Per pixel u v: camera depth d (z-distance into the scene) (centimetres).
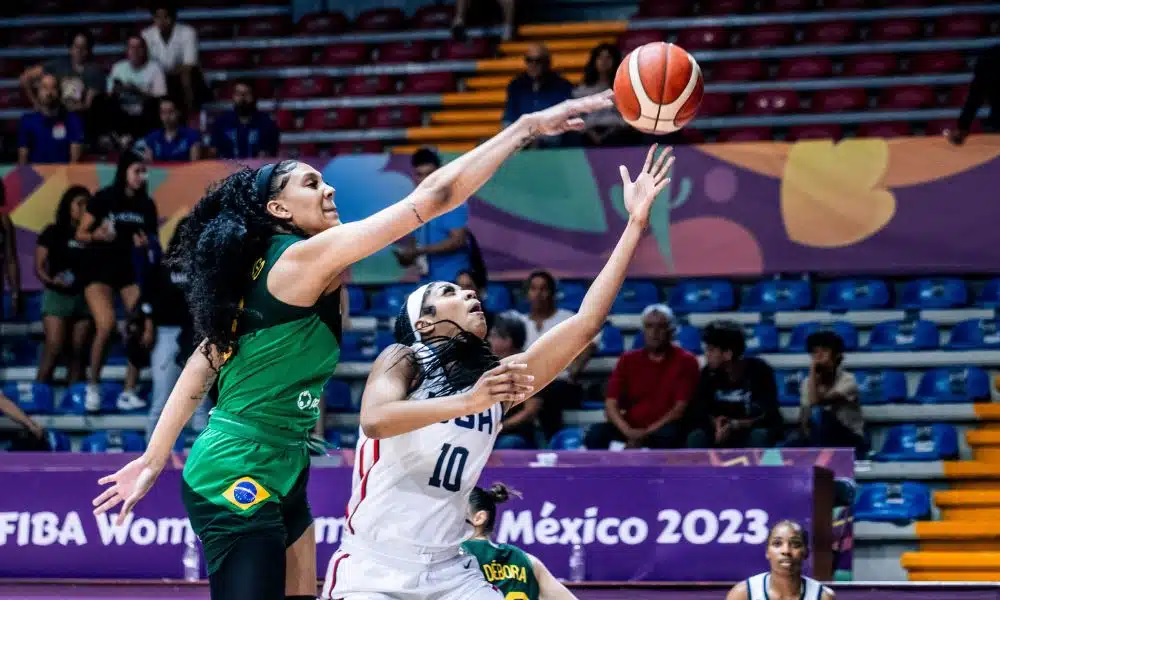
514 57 1373
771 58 1300
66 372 1077
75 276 1055
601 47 1103
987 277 1058
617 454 732
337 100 1345
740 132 1187
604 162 1060
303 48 1410
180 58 1303
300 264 390
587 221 1060
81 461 771
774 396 870
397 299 1093
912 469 914
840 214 1036
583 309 425
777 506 694
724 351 870
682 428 861
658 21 1356
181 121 1183
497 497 557
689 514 702
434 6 1445
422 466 426
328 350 410
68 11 1482
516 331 891
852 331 1020
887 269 1029
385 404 396
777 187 1044
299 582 429
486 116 1300
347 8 1471
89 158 1202
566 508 711
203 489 406
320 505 718
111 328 1045
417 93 1345
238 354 405
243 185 411
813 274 1058
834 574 733
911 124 1196
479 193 1072
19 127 1211
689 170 1054
